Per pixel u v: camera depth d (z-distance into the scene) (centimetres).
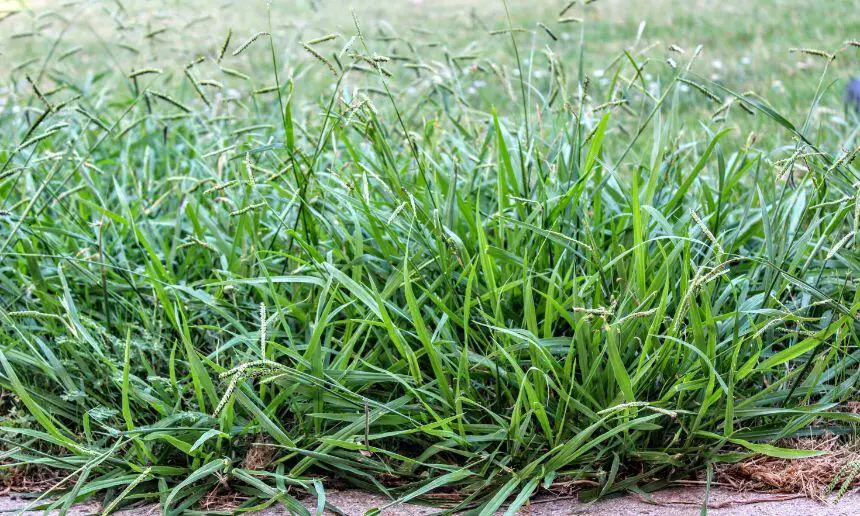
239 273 287
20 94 521
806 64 623
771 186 348
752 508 216
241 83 609
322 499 209
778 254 265
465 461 235
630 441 224
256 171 336
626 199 283
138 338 269
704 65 652
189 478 215
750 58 655
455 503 223
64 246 319
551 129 326
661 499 222
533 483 216
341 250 284
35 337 254
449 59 376
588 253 266
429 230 277
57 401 250
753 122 480
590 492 223
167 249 312
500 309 246
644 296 239
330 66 258
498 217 260
